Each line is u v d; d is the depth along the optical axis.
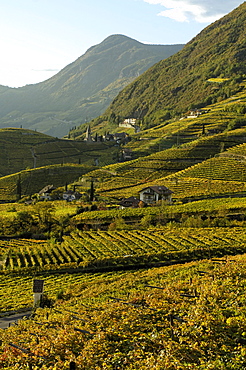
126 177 179.62
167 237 89.31
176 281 43.84
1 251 91.62
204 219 108.56
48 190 169.75
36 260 83.81
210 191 136.62
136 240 89.38
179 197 135.75
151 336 26.06
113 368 22.81
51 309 45.59
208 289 33.22
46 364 25.78
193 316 27.44
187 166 183.00
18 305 59.44
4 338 35.78
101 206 131.50
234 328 25.11
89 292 54.97
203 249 77.75
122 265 76.12
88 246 88.25
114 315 32.09
